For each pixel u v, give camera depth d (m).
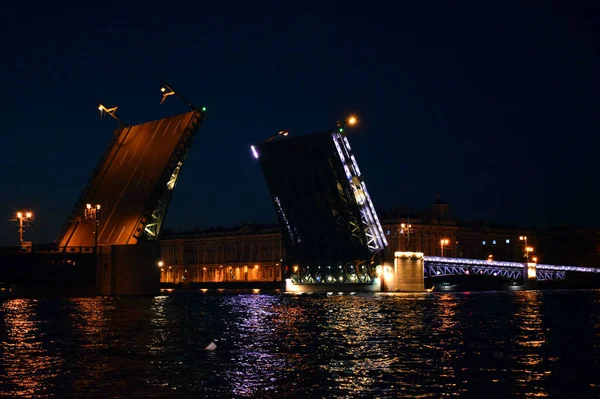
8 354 27.03
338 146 75.38
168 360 25.59
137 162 76.31
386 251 97.38
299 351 28.16
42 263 73.19
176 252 179.50
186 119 73.56
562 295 94.94
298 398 19.41
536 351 28.30
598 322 42.72
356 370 23.52
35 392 19.98
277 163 80.00
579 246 172.25
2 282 72.12
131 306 58.81
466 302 69.50
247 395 19.73
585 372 23.16
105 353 27.38
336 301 71.56
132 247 74.12
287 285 99.44
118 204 76.81
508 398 19.44
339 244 87.44
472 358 26.22
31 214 75.69
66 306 58.09
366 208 82.38
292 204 84.25
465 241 154.75
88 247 75.06
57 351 27.91
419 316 47.75
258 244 159.25
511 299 78.19
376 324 40.97
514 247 164.00
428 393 20.00
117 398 19.30
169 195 75.56
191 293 108.62
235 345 30.14
